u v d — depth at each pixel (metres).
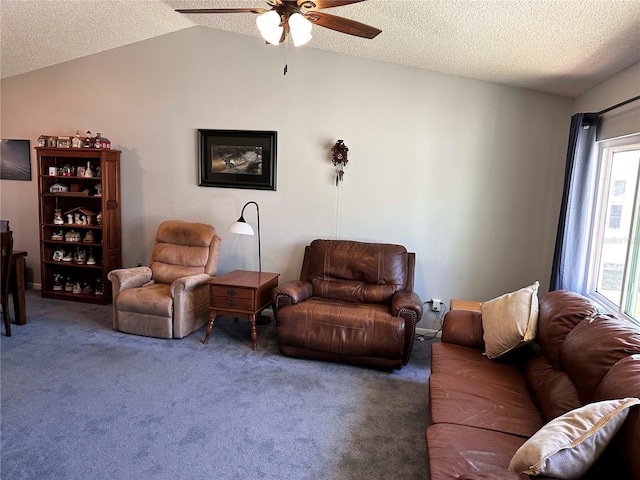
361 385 3.22
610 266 3.18
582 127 3.14
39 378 3.12
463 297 4.26
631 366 1.58
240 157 4.59
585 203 3.19
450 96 4.07
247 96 4.50
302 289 3.81
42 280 5.01
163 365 3.42
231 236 4.73
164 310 3.88
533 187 4.02
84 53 4.82
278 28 2.37
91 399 2.87
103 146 4.69
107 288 4.81
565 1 2.23
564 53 2.87
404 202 4.27
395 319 3.39
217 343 3.91
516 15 2.51
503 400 2.23
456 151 4.11
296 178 4.48
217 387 3.10
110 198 4.77
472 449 1.79
